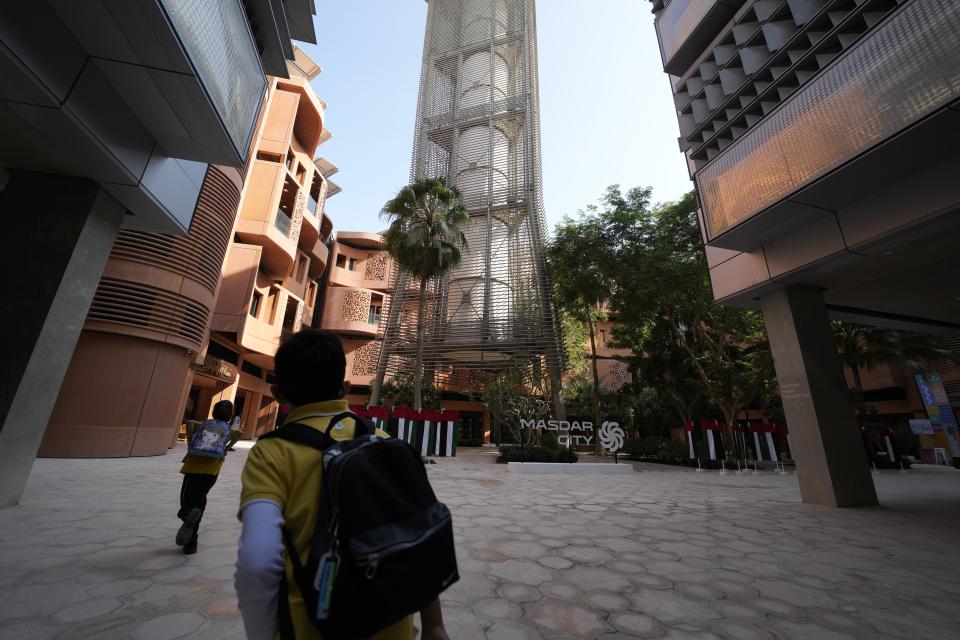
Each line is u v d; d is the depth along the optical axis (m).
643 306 16.38
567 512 6.14
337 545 0.83
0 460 4.68
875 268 7.01
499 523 5.30
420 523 0.87
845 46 5.39
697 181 7.80
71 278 5.20
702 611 2.77
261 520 0.86
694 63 8.31
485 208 22.53
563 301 20.27
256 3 6.17
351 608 0.76
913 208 5.37
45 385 5.04
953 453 20.12
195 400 20.23
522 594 3.01
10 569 3.09
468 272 21.56
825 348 7.51
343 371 1.22
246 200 18.95
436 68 28.91
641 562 3.79
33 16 3.90
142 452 11.53
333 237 34.22
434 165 25.03
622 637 2.40
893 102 4.73
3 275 4.94
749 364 19.23
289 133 20.52
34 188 5.25
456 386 25.17
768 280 7.51
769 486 9.80
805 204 6.14
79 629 2.28
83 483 6.92
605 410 25.42
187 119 5.39
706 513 6.20
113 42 4.31
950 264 6.88
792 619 2.66
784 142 6.05
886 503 7.30
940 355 18.30
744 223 6.76
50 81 4.11
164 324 12.22
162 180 6.03
